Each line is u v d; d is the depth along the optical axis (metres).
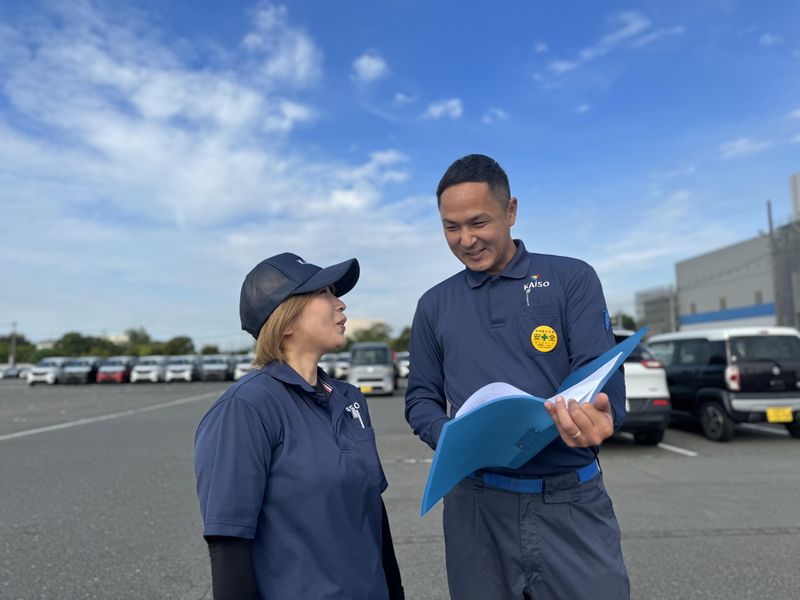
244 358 32.53
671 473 6.16
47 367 30.34
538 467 1.67
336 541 1.41
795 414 7.90
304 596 1.34
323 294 1.60
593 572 1.64
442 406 1.96
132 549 3.96
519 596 1.70
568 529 1.66
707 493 5.30
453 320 1.85
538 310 1.73
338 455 1.47
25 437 9.31
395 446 8.23
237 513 1.28
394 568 1.73
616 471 6.28
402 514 4.77
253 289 1.57
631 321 49.19
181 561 3.74
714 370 8.21
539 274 1.77
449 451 1.30
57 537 4.22
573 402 1.26
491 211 1.68
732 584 3.29
